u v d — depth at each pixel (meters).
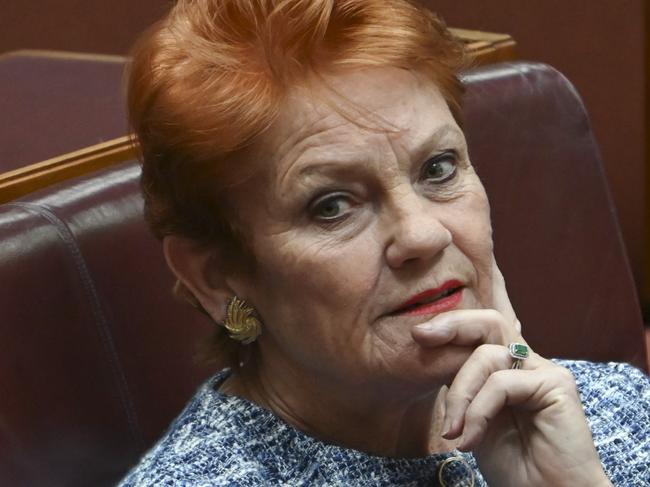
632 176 11.12
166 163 3.90
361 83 3.77
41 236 4.74
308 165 3.75
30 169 5.52
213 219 3.95
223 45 3.77
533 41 11.11
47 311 4.72
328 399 4.18
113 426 4.89
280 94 3.72
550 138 6.27
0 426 4.55
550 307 6.28
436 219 3.86
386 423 4.24
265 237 3.87
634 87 10.83
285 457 4.14
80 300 4.81
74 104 6.70
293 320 3.95
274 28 3.72
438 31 3.99
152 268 5.03
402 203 3.78
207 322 5.16
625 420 4.79
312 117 3.74
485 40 6.82
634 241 11.29
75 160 5.67
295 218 3.82
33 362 4.66
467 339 3.91
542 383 3.99
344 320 3.86
